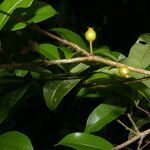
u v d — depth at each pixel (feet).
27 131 4.16
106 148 2.33
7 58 2.62
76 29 4.90
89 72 2.51
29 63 2.15
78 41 2.66
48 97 2.39
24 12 2.36
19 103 2.75
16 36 2.83
